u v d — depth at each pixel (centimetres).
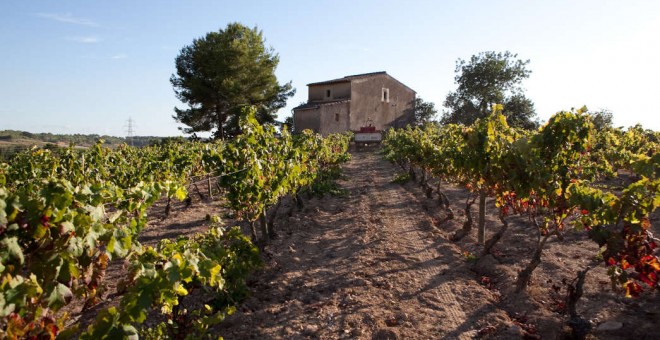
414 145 1445
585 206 477
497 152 644
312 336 477
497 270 659
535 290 578
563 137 539
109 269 701
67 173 880
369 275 665
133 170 1124
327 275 677
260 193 744
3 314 225
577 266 671
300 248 834
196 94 3222
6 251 236
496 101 4775
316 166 1395
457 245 838
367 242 855
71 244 275
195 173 1452
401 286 616
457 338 462
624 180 1523
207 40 3378
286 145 1014
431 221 1024
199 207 1260
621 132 1897
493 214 1084
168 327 415
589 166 785
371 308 541
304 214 1129
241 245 591
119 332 290
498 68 4656
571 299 457
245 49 3319
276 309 549
